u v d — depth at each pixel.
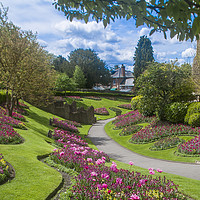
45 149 10.73
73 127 22.97
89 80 72.75
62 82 49.88
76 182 5.86
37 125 20.17
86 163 7.66
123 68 86.75
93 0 2.11
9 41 17.64
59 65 73.25
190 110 16.09
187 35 1.97
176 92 19.50
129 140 17.72
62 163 8.16
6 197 5.02
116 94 62.62
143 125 20.80
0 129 11.77
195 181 7.41
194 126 15.66
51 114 30.09
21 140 11.70
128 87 82.25
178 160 11.50
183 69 19.27
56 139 15.30
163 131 16.50
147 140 16.20
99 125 29.77
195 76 20.72
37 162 8.02
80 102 47.88
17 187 5.64
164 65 19.39
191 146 12.38
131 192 5.08
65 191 5.77
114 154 13.73
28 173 6.72
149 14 2.03
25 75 17.81
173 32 2.04
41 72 21.22
